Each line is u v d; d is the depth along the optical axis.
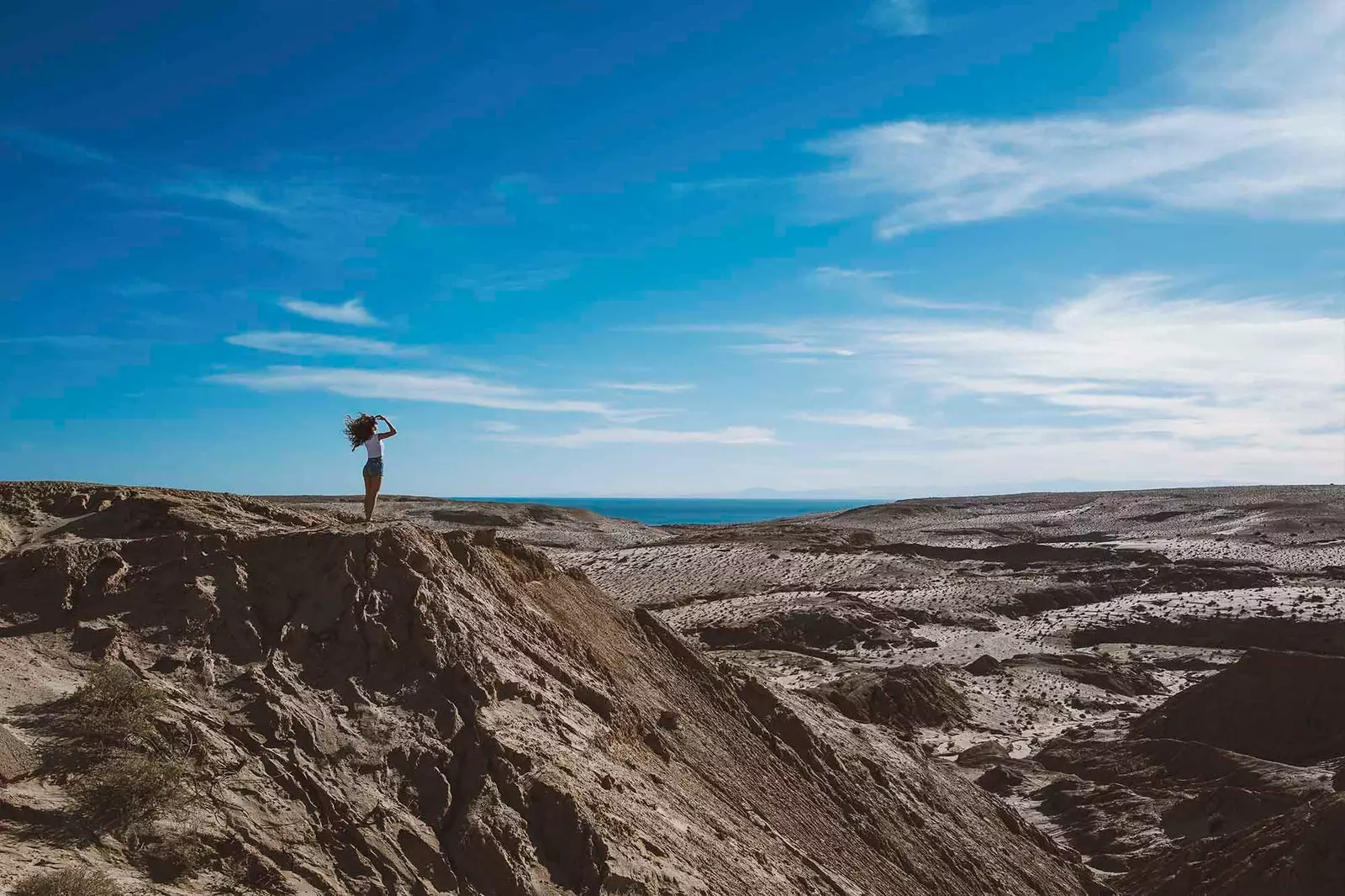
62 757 9.14
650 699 16.28
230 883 8.63
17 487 13.81
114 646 10.79
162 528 13.14
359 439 14.66
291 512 14.70
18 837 8.17
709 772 15.34
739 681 20.08
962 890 18.67
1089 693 49.75
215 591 11.77
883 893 16.31
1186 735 36.25
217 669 10.90
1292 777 27.83
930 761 25.20
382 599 12.23
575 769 11.30
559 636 15.25
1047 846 24.33
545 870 9.95
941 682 47.62
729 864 12.25
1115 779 33.12
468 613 13.17
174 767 9.12
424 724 10.97
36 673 10.23
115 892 7.82
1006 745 41.12
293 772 9.95
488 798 10.27
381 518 15.66
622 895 9.85
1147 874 24.00
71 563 11.83
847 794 18.70
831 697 42.78
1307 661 35.91
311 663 11.34
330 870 9.15
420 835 9.73
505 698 12.06
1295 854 19.61
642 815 11.58
